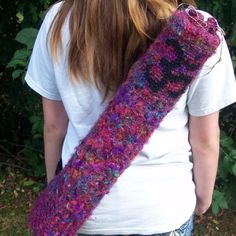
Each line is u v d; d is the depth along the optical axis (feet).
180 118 4.46
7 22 11.72
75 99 4.40
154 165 4.42
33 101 11.28
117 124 4.15
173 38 3.90
